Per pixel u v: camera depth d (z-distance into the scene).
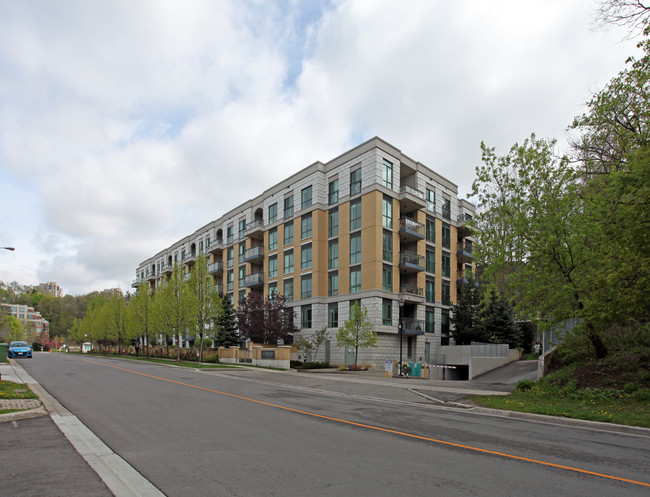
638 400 12.34
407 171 41.97
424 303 40.12
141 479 5.46
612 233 12.73
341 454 6.75
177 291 39.03
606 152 19.28
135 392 14.46
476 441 7.96
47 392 14.20
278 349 32.06
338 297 38.19
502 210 17.59
